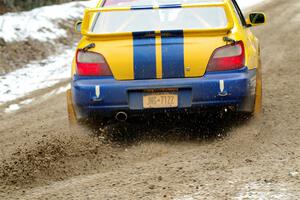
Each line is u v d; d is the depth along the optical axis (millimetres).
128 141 15352
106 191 11438
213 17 15906
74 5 52438
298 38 36062
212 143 14938
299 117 17125
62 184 12234
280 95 20641
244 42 15344
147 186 11570
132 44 14836
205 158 13562
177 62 14625
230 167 12617
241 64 14859
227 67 14719
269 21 45625
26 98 24766
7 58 33688
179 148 14695
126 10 15977
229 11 15633
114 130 16203
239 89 14656
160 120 16797
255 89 15578
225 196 10570
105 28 15961
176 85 14562
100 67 14875
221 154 13828
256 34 39188
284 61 28438
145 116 15195
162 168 12906
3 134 18375
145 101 14773
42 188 12086
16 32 38781
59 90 26250
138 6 16625
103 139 15523
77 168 13375
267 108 18547
